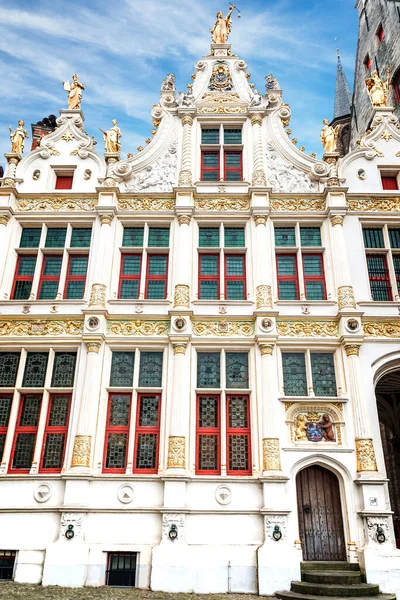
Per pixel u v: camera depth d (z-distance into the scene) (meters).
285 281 15.97
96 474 13.23
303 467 13.41
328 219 16.42
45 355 14.91
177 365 14.15
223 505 12.85
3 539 12.61
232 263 16.16
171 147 17.84
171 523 12.44
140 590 11.70
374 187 17.17
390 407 20.11
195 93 18.75
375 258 16.28
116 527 12.66
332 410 13.95
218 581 12.02
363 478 12.81
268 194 16.61
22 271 16.23
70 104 18.81
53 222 16.58
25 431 14.07
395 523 17.62
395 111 23.05
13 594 10.66
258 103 18.05
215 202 16.73
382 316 14.84
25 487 13.19
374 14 26.39
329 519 13.18
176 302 14.94
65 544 12.28
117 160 17.64
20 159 17.88
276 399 13.94
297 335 14.81
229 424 14.04
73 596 10.63
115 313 15.05
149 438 13.88
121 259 16.34
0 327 15.06
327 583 11.57
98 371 14.28
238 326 14.91
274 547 12.13
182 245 15.71
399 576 11.75
